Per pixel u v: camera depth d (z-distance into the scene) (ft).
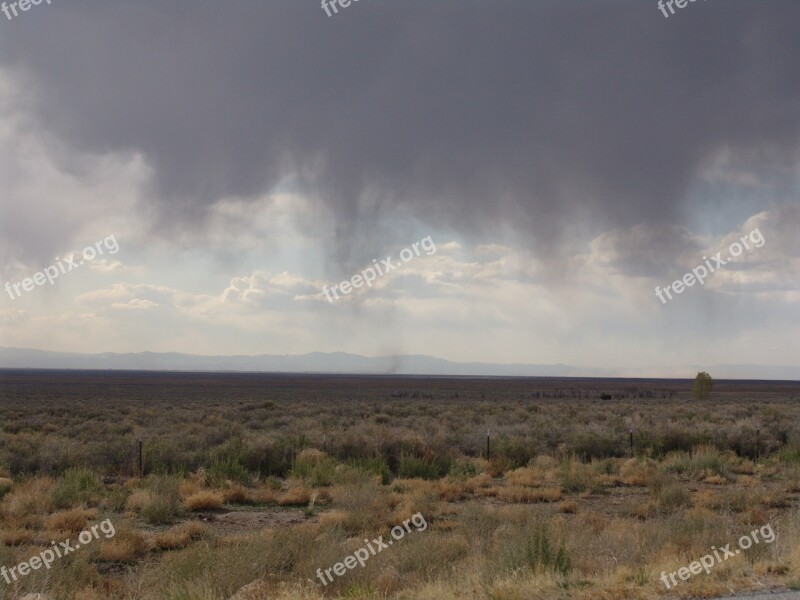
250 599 36.37
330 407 235.40
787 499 71.05
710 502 67.97
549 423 168.35
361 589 37.35
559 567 37.88
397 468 96.37
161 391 394.32
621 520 57.98
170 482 73.10
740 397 367.66
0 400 269.44
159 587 39.52
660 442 111.34
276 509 70.18
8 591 37.24
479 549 44.50
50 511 64.80
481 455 104.27
